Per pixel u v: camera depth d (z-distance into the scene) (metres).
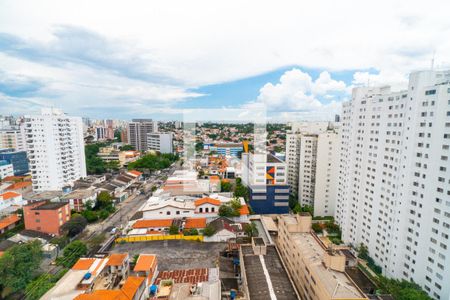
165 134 165.38
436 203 35.75
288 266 42.25
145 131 187.38
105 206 72.06
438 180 35.50
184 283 33.72
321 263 32.88
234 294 32.66
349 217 55.72
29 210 55.25
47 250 47.16
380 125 46.16
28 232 53.22
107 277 36.66
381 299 32.09
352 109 54.19
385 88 50.22
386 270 44.44
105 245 49.03
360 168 52.00
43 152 78.75
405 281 38.00
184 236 51.97
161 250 47.62
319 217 70.81
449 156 33.94
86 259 38.41
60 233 55.88
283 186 72.81
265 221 61.47
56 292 31.73
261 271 33.00
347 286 28.08
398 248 41.62
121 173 109.31
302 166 76.44
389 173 43.97
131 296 29.16
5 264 36.44
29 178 102.25
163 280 36.50
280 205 73.25
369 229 49.47
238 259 41.44
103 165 121.38
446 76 37.97
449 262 33.69
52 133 79.81
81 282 33.41
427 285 37.03
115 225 62.38
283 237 45.78
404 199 40.44
